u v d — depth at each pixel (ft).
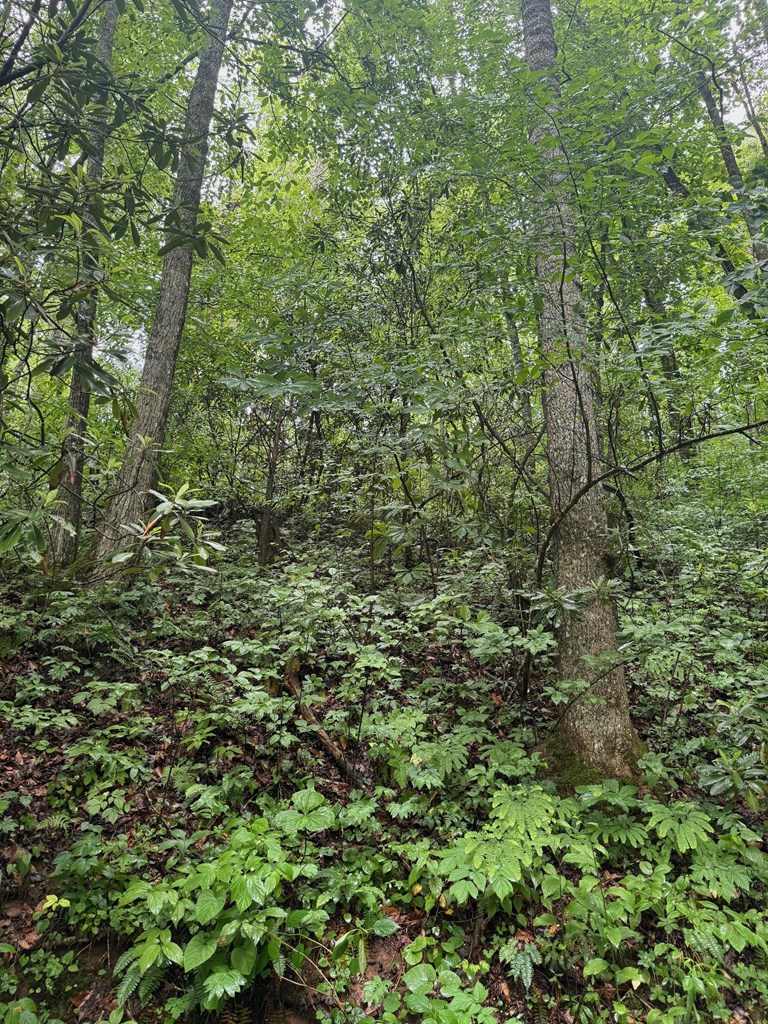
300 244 28.48
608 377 16.70
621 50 23.94
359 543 24.67
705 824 10.36
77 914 9.32
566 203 13.92
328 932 9.70
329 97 24.44
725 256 15.28
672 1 23.53
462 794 12.45
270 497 26.63
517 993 9.18
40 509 9.64
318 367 20.45
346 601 17.37
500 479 20.45
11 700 13.16
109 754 11.28
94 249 9.68
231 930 8.02
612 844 11.22
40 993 8.61
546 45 18.42
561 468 15.56
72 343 9.91
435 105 18.70
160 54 27.84
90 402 20.43
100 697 13.16
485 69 17.39
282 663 14.69
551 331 14.99
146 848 10.34
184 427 28.12
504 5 28.91
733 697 14.37
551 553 17.10
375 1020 8.44
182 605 19.38
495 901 9.82
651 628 13.12
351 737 13.48
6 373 9.07
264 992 8.87
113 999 8.62
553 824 11.10
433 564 21.33
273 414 27.37
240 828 9.37
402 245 24.40
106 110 11.64
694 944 8.91
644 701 15.33
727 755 11.59
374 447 18.26
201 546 11.25
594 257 14.56
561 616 13.19
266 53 26.25
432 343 17.24
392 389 17.76
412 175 19.33
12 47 9.34
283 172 32.96
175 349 21.27
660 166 16.98
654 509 20.92
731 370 15.48
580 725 13.24
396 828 11.62
